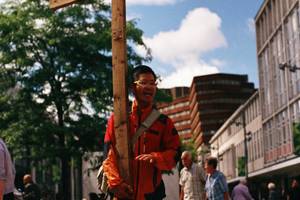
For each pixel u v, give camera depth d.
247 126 76.88
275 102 54.72
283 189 59.84
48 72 26.25
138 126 4.05
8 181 4.77
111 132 4.10
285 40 49.38
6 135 25.95
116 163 4.02
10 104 26.92
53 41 25.84
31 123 25.98
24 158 27.16
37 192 16.47
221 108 163.88
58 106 26.94
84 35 26.81
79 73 26.88
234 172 91.81
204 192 10.91
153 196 4.02
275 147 55.41
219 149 113.62
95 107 26.08
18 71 27.00
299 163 44.59
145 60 28.33
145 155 3.87
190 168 10.98
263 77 60.44
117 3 4.33
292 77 47.16
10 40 26.06
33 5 27.08
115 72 4.22
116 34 4.29
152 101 4.07
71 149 26.20
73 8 26.75
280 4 50.94
